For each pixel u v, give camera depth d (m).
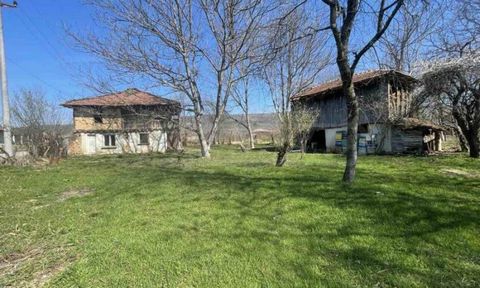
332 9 8.67
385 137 22.78
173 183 10.37
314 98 29.31
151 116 23.12
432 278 3.72
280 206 6.82
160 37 19.33
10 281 4.19
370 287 3.59
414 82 20.64
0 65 19.88
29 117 30.84
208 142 22.06
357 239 4.89
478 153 17.52
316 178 9.90
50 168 17.48
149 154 29.09
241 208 6.88
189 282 3.88
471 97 17.09
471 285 3.56
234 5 17.69
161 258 4.56
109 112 34.94
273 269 4.08
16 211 7.89
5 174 15.04
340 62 8.70
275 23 9.77
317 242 4.86
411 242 4.71
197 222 6.09
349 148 9.08
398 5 8.04
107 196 9.12
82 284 3.98
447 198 6.95
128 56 19.06
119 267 4.36
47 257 4.91
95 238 5.57
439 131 24.00
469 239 4.73
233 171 12.85
